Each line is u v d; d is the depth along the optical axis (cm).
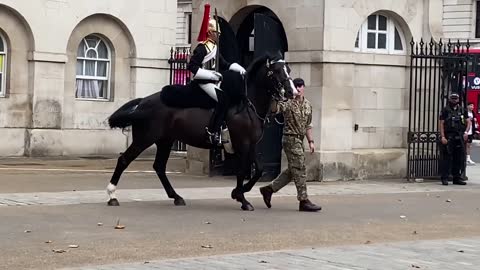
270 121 1738
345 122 1891
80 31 2616
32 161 2348
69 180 1792
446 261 980
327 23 1850
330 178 1867
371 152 1947
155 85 2783
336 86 1872
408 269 924
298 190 1398
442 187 1872
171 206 1407
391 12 1969
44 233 1102
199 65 1377
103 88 2711
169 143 1417
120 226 1172
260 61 1389
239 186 1394
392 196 1661
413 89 1998
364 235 1174
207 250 1018
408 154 1950
